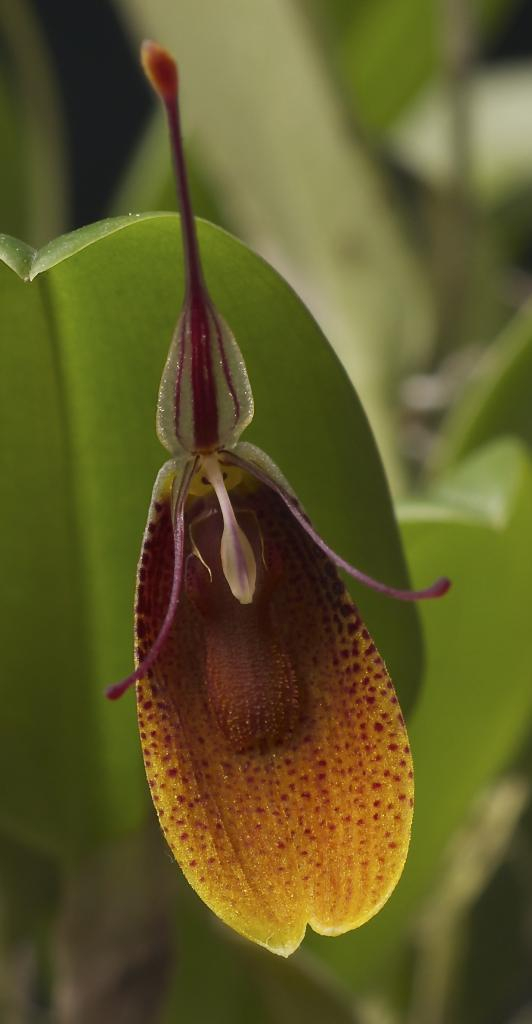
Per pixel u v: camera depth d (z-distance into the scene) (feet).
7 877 0.50
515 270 0.83
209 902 0.38
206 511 0.40
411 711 0.45
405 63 0.85
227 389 0.39
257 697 0.39
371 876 0.38
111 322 0.43
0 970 0.56
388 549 0.44
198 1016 0.55
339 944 0.53
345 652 0.39
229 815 0.39
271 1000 0.53
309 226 0.68
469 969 0.66
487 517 0.47
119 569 0.46
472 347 0.71
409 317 0.68
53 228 0.70
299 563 0.39
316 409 0.43
